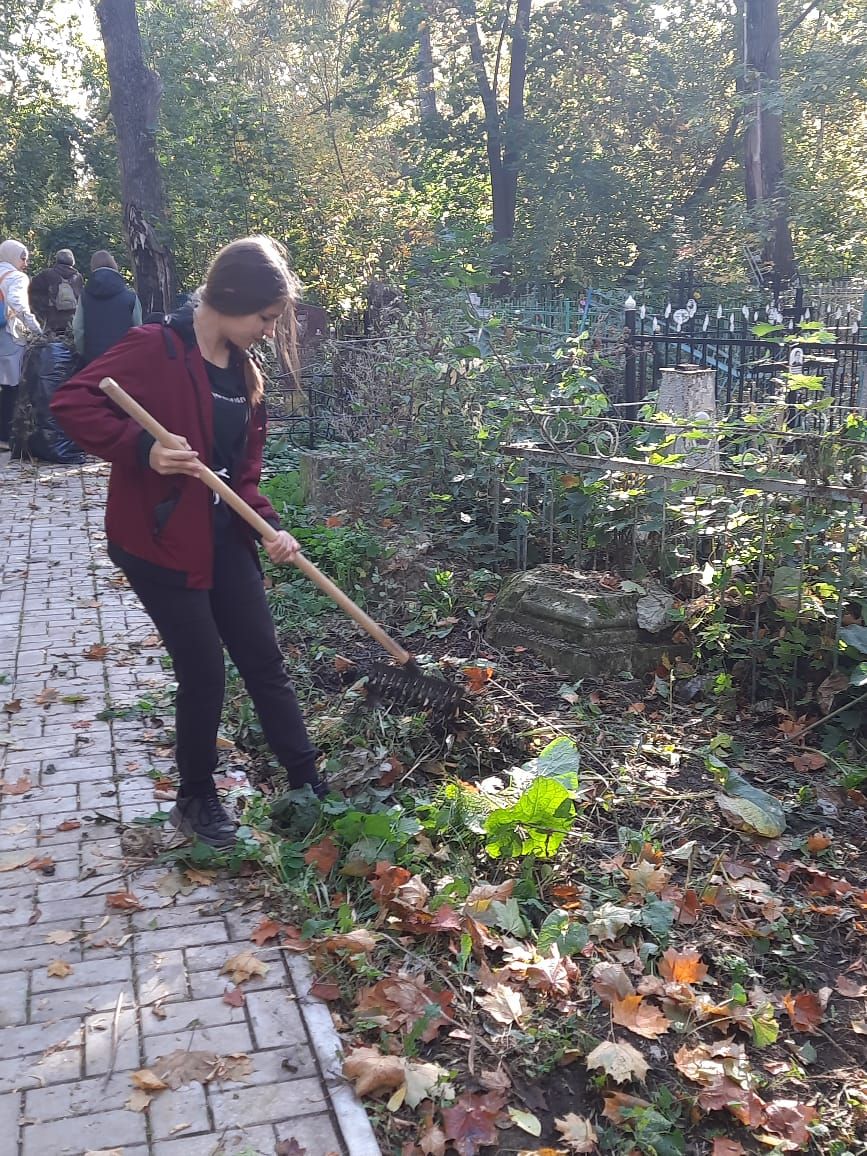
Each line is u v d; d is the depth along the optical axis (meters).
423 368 6.70
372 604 5.58
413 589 5.57
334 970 2.76
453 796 3.44
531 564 5.70
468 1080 2.43
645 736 4.11
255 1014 2.59
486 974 2.73
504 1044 2.54
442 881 3.10
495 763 3.86
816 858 3.44
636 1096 2.44
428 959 2.81
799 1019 2.71
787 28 18.52
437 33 19.25
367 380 7.52
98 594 5.98
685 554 4.88
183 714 3.23
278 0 22.48
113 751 4.02
